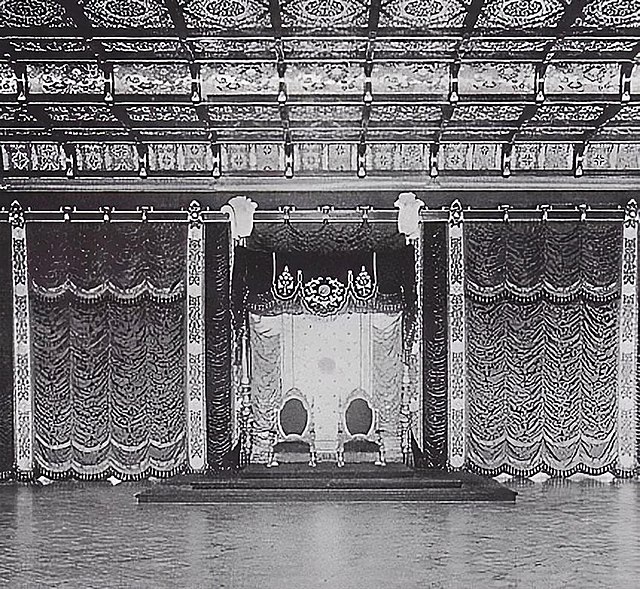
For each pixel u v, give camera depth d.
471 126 10.22
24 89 8.64
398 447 11.10
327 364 11.04
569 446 11.37
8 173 11.31
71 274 11.39
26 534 8.42
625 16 7.19
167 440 11.41
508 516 9.13
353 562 7.40
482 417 11.39
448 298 11.45
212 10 7.07
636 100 9.08
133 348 11.40
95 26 7.36
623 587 6.70
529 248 11.38
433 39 7.63
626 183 11.35
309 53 8.03
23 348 11.38
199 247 11.45
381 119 9.97
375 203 11.40
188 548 7.88
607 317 11.38
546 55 8.07
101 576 7.02
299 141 10.78
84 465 11.37
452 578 6.93
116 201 11.37
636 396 11.34
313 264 10.52
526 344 11.38
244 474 10.39
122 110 9.48
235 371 11.05
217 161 11.25
